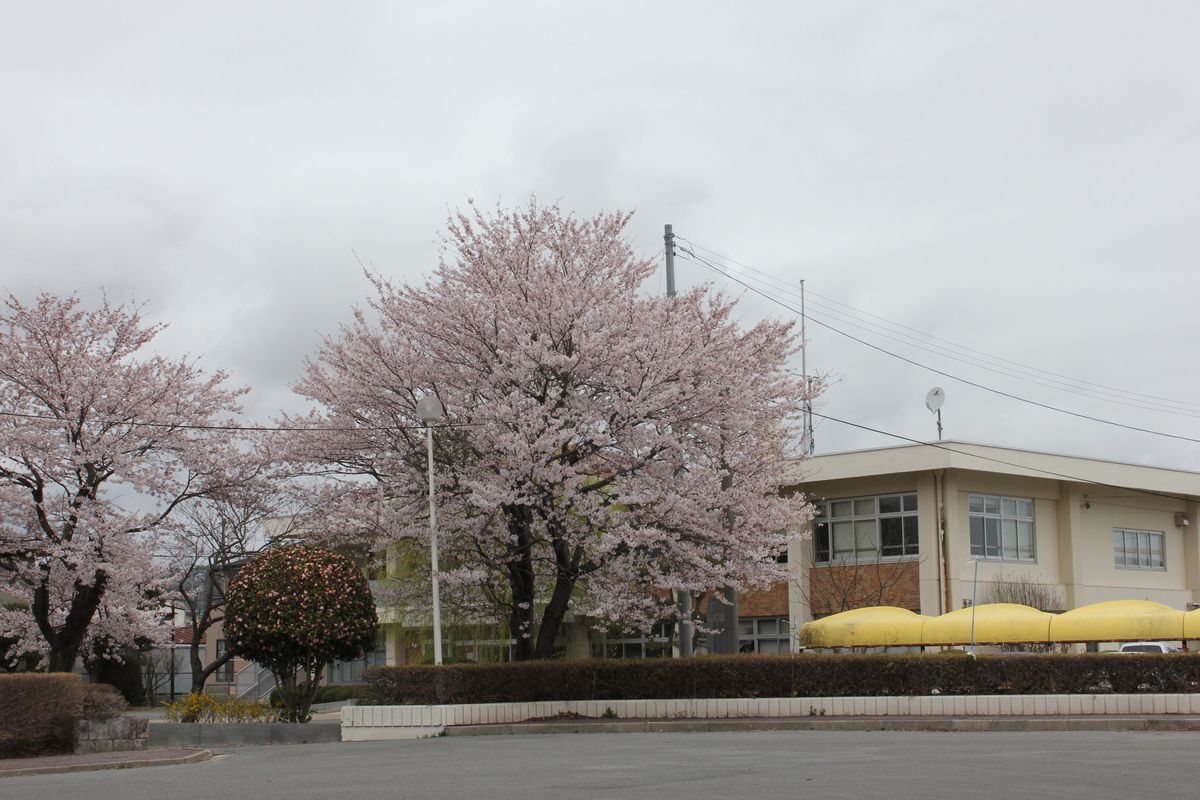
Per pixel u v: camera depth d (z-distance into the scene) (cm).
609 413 2416
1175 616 2297
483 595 3061
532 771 1287
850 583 3869
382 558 3206
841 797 981
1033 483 3972
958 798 970
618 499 2384
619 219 2642
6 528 2512
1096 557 4062
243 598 2308
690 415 2422
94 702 1966
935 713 2173
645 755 1487
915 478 3800
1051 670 2222
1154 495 4275
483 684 2312
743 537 2488
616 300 2483
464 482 2366
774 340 2644
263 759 1717
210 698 2480
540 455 2306
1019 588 3716
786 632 4062
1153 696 2116
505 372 2398
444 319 2480
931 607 3675
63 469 2544
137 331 2725
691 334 2419
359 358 2538
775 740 1770
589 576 2481
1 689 1778
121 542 2531
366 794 1075
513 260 2516
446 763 1452
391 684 2298
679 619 2716
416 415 2562
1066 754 1406
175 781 1310
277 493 2834
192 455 2641
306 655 2311
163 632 2770
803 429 2975
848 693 2280
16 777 1533
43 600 2577
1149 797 972
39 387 2606
